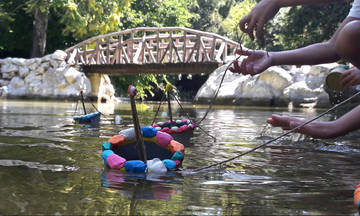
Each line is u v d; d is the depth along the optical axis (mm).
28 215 1732
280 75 15109
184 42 17188
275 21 27141
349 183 2512
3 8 23766
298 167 3066
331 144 4406
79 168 2789
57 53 19219
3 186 2221
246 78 15875
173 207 1916
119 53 19219
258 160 3371
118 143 3158
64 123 6312
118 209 1854
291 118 3383
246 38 23641
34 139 4285
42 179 2420
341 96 8375
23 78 19547
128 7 22344
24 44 25516
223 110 11664
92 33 22641
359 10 3191
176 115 9023
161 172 2764
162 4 25156
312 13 22625
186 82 37875
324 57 3266
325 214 1853
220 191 2262
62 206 1873
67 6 20375
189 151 3801
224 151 3846
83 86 18344
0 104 12164
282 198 2127
